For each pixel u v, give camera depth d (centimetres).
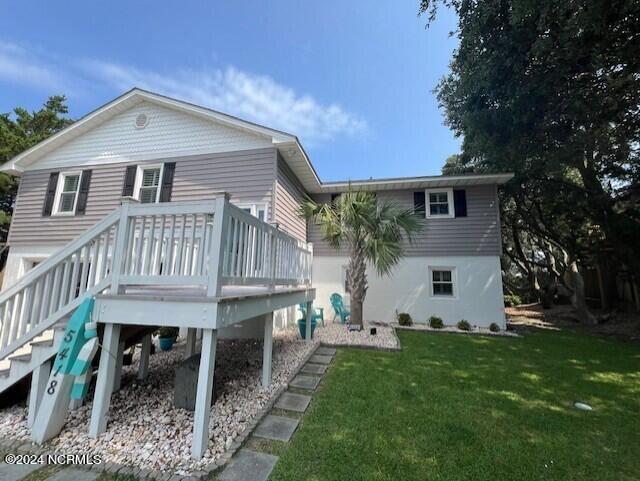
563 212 1012
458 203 905
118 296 271
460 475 221
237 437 262
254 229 351
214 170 734
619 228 873
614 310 1025
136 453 239
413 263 902
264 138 716
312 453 244
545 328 883
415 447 254
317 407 329
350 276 744
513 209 1202
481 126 787
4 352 296
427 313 878
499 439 270
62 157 831
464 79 762
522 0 529
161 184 754
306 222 963
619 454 251
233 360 506
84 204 792
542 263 1353
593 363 514
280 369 453
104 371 271
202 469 218
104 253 295
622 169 889
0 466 224
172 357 535
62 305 293
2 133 1396
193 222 288
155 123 786
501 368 479
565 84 653
